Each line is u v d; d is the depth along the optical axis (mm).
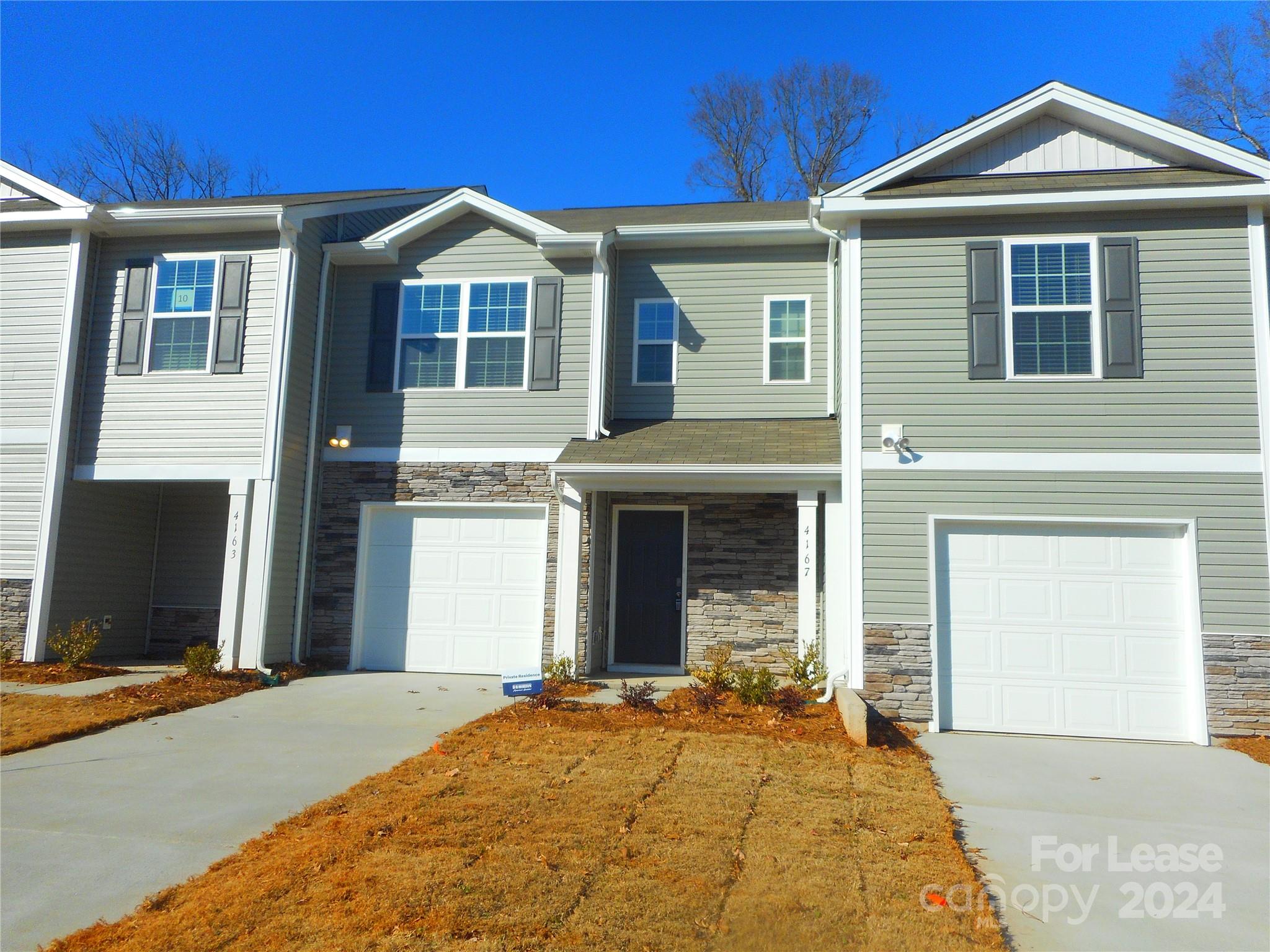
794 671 9562
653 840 5227
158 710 8711
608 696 9695
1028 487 9102
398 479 11773
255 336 11383
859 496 9320
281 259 11469
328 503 11852
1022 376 9266
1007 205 9320
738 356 12242
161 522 13516
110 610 12414
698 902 4422
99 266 11984
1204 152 9359
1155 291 9203
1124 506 8945
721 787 6281
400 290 12188
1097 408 9117
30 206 11859
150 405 11500
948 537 9242
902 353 9484
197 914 4188
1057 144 9977
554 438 11539
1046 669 8930
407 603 11672
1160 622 8844
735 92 32688
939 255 9609
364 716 8695
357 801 5926
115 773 6672
